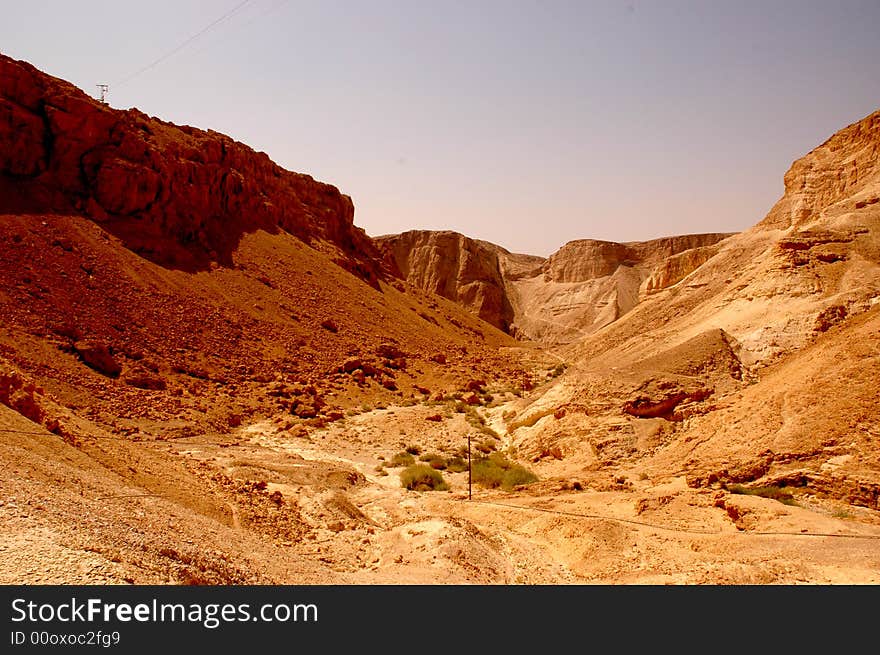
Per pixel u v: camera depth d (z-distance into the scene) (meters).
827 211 44.97
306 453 27.77
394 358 51.53
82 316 34.28
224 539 10.38
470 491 21.02
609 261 125.06
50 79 44.44
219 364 38.34
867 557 11.98
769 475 18.03
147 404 29.27
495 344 85.62
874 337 20.50
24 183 40.53
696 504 17.06
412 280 129.75
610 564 13.34
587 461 24.44
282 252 60.09
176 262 46.16
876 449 16.86
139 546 7.37
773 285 36.09
